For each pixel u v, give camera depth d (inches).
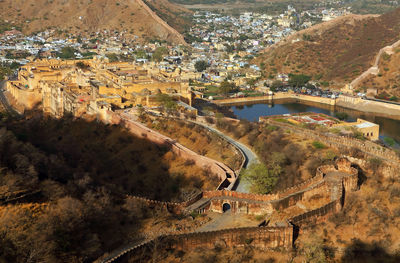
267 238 4089.6
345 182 4702.3
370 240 4207.7
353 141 6466.5
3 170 4520.2
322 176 4756.4
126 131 7559.1
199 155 6397.6
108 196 4542.3
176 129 7495.1
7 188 4190.5
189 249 3959.2
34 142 6752.0
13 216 3816.4
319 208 4372.5
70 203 4055.1
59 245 3654.0
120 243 3887.8
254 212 4564.5
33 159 5098.4
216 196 4788.4
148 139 7145.7
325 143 6461.6
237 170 5802.2
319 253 4005.9
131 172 6407.5
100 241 3873.0
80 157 6752.0
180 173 6171.3
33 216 3882.9
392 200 4667.8
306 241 4165.8
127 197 4768.7
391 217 4443.9
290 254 4018.2
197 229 4207.7
